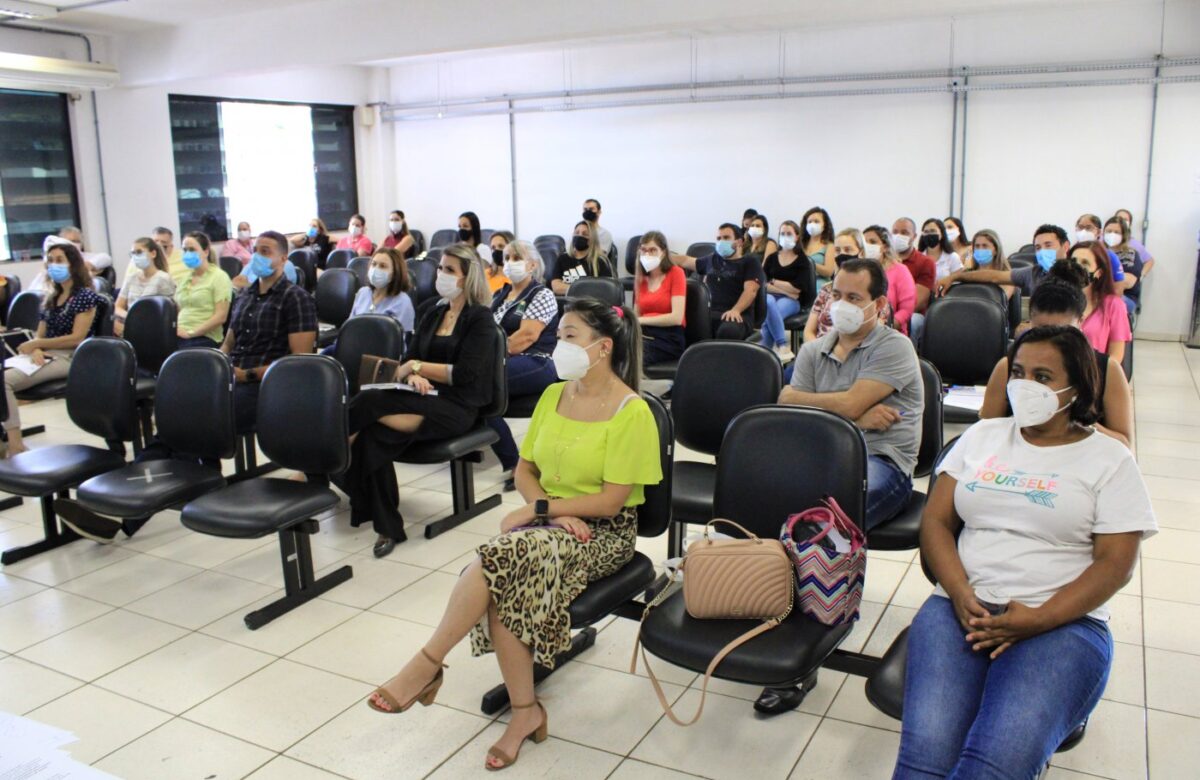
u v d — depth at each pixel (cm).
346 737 233
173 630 292
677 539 304
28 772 130
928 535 203
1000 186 810
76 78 763
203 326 509
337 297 638
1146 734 225
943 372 416
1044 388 186
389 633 288
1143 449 458
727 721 238
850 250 601
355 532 373
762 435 229
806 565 204
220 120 968
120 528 373
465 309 367
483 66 1043
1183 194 750
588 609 225
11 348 540
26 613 305
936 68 812
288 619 298
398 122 1118
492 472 448
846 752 224
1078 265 328
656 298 504
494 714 244
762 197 914
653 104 948
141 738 234
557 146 1014
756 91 893
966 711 173
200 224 960
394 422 347
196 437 335
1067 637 177
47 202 830
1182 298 766
